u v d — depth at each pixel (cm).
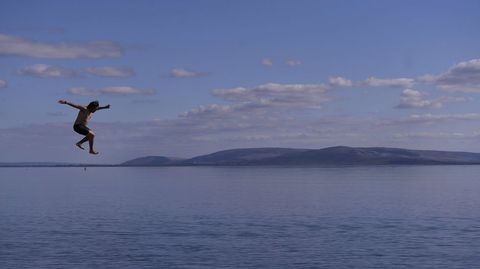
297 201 7831
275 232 4609
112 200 8219
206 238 4312
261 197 8738
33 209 6694
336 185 12738
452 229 4716
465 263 3391
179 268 3312
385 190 10531
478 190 10419
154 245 4006
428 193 9519
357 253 3697
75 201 8012
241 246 3959
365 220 5403
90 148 1906
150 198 8656
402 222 5219
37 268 3325
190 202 7750
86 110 1908
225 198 8562
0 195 9550
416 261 3453
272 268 3309
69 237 4372
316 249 3841
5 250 3828
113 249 3866
